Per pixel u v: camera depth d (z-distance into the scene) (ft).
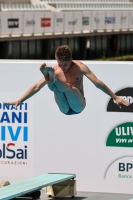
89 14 364.99
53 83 46.21
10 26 299.38
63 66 47.98
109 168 60.70
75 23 353.31
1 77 61.77
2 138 62.44
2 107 62.13
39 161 61.98
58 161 61.62
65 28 345.92
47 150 61.72
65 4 402.93
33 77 61.16
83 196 59.11
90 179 61.16
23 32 310.24
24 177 62.39
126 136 60.03
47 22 328.08
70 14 347.15
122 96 59.77
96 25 374.63
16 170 62.54
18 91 61.67
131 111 59.67
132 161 60.08
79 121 60.85
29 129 61.82
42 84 49.96
